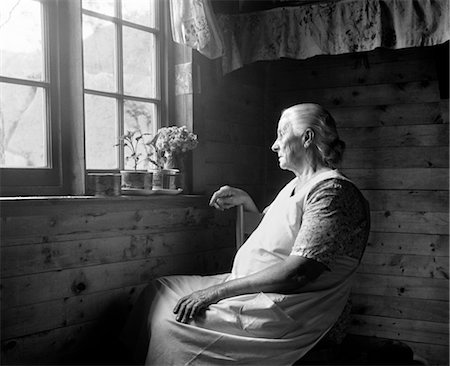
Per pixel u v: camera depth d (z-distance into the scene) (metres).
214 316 1.73
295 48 2.59
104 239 2.07
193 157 2.56
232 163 2.87
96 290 2.05
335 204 1.74
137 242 2.22
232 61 2.67
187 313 1.77
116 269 2.13
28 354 1.82
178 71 2.56
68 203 1.89
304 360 1.84
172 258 2.40
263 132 3.16
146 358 1.84
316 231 1.70
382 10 2.39
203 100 2.63
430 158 2.75
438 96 2.73
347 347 2.04
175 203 2.38
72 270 1.96
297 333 1.72
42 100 2.06
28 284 1.81
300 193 1.85
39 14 2.05
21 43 1.99
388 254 2.84
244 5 2.96
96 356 2.05
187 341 1.74
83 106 2.06
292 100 3.10
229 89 2.85
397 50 2.82
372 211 2.87
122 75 2.36
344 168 2.94
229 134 2.84
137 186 2.21
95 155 2.25
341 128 2.96
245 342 1.68
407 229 2.80
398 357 2.03
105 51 2.29
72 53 2.07
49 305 1.88
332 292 1.79
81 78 2.05
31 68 2.03
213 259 2.65
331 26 2.50
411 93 2.79
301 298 1.72
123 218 2.14
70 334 1.96
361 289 2.89
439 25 2.28
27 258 1.80
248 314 1.70
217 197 2.33
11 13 1.96
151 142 2.40
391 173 2.83
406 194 2.80
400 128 2.82
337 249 1.71
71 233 1.94
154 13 2.53
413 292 2.78
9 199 1.73
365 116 2.90
